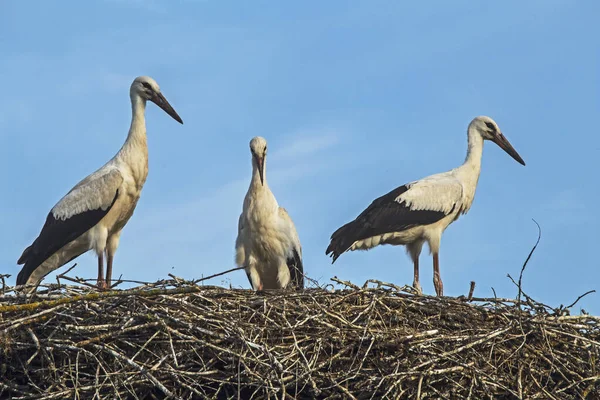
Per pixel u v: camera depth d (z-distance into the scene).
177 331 12.91
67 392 12.46
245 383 12.90
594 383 13.64
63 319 13.02
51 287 13.77
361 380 13.20
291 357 13.07
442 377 13.20
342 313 13.86
